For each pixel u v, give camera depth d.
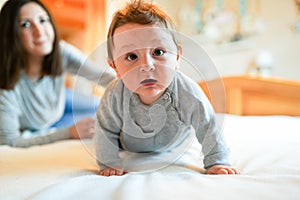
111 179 0.51
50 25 1.11
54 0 2.04
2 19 1.03
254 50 2.19
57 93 1.24
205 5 2.53
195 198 0.40
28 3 1.06
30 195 0.45
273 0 2.07
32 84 1.14
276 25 2.06
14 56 1.05
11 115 1.04
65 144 0.91
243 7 2.26
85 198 0.41
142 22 0.56
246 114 1.46
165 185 0.46
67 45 1.32
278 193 0.41
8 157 0.72
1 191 0.47
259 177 0.48
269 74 2.08
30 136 1.05
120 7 0.63
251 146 0.73
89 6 1.99
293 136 0.83
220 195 0.41
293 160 0.59
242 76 1.44
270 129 0.95
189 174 0.52
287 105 1.34
